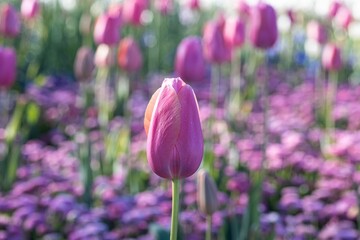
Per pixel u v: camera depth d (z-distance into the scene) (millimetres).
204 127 1877
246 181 1458
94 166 1664
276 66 3508
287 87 2971
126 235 1327
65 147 1825
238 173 1561
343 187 1552
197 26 3662
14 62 1529
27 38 2764
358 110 2242
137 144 1786
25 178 1601
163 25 3309
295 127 2053
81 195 1465
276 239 1317
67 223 1361
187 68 1441
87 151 1473
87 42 2908
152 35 3209
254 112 2330
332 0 2555
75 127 2037
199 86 2814
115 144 1701
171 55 3463
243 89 2500
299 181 1614
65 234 1346
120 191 1504
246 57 2713
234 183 1453
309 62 3336
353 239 1349
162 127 679
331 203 1552
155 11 3158
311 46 3297
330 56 2150
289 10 2756
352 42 3529
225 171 1530
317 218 1453
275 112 2330
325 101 2312
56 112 2129
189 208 1423
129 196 1471
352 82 3414
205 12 3732
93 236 1264
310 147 1908
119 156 1675
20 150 1665
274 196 1553
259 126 2010
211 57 1624
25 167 1683
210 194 935
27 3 2141
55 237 1305
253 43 1364
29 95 2254
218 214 1326
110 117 2121
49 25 2979
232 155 1652
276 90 2904
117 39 1803
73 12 3139
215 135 1810
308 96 2600
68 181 1547
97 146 1785
